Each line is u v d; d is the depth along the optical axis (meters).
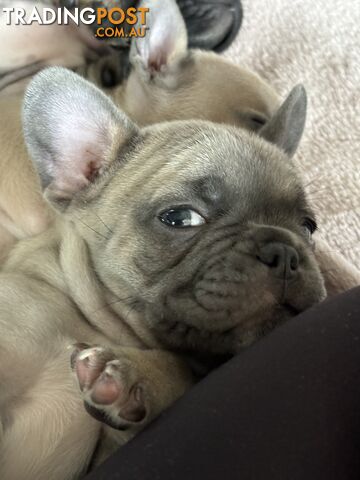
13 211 0.29
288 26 0.47
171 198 0.21
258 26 0.48
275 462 0.14
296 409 0.15
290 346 0.16
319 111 0.43
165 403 0.18
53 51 0.37
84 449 0.21
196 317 0.20
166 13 0.35
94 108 0.24
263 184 0.22
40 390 0.21
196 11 0.46
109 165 0.24
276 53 0.46
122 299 0.22
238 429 0.14
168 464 0.14
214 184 0.22
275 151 0.24
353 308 0.17
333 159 0.40
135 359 0.19
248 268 0.19
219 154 0.22
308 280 0.20
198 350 0.20
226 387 0.16
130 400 0.17
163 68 0.36
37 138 0.24
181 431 0.15
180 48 0.36
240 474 0.14
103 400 0.17
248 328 0.19
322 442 0.14
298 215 0.23
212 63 0.37
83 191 0.24
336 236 0.36
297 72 0.45
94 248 0.23
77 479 0.21
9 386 0.21
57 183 0.24
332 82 0.44
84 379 0.17
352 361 0.15
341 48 0.45
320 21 0.47
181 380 0.19
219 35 0.46
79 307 0.23
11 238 0.29
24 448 0.20
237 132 0.24
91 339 0.23
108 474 0.15
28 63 0.36
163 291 0.21
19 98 0.33
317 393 0.15
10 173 0.29
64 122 0.24
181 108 0.35
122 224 0.22
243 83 0.37
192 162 0.22
